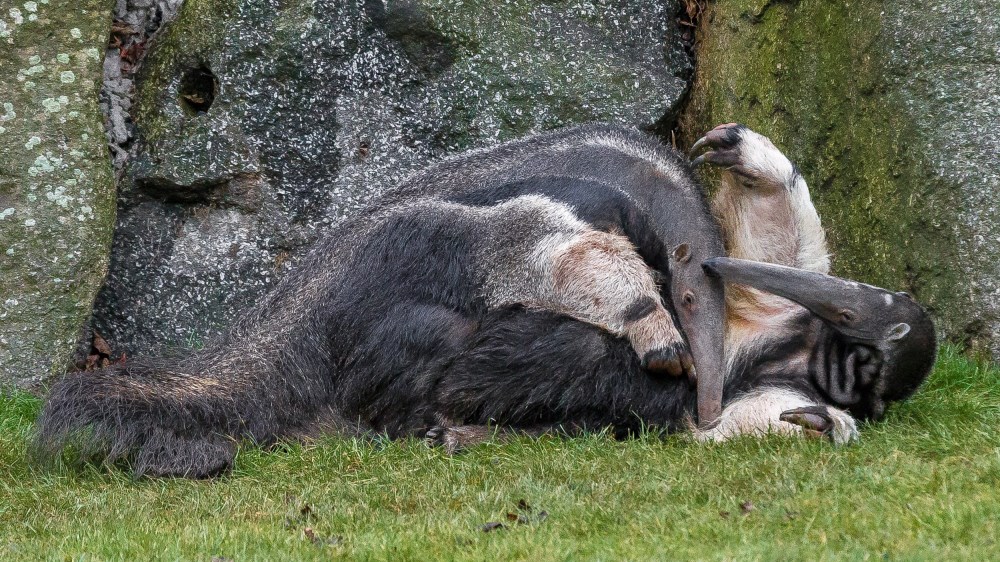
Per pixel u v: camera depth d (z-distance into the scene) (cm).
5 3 2311
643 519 1348
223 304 2545
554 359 1877
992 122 2056
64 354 2331
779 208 1928
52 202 2336
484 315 1928
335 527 1441
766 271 1753
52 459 1778
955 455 1555
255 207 2577
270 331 2000
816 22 2359
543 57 2650
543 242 1902
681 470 1573
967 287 2056
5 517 1590
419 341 1923
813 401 1847
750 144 1931
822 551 1178
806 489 1416
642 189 1962
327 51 2597
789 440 1656
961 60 2084
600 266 1870
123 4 2717
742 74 2548
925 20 2122
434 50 2639
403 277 1947
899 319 1742
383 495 1578
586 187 1948
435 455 1777
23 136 2325
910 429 1745
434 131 2633
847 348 1817
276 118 2577
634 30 2712
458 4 2631
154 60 2647
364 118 2617
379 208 2050
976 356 2064
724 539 1256
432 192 2033
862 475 1456
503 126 2625
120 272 2536
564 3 2681
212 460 1789
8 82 2319
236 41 2572
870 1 2217
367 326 1952
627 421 1888
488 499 1505
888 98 2166
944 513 1259
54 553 1356
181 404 1858
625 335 1875
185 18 2617
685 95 2725
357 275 1969
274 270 2569
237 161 2558
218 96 2572
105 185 2392
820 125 2342
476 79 2633
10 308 2300
